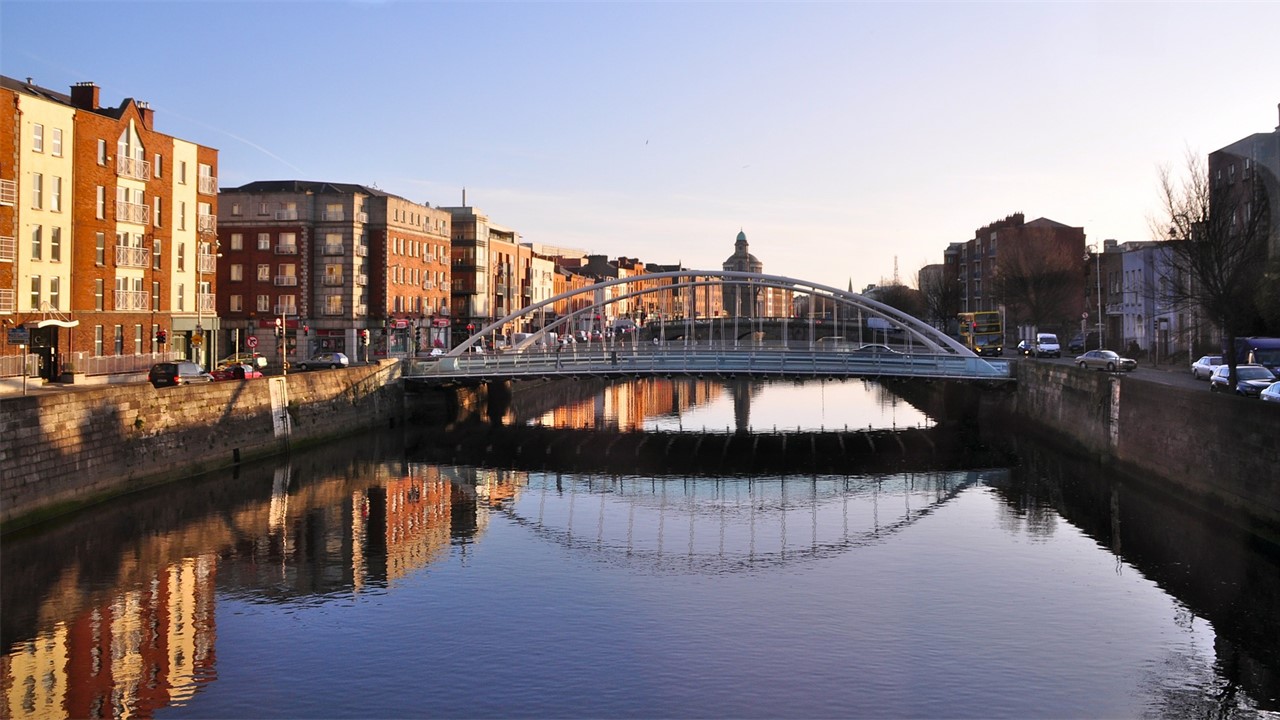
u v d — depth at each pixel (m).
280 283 80.44
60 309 48.62
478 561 29.67
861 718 18.34
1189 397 32.75
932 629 23.06
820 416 71.38
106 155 52.16
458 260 104.44
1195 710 18.64
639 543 32.28
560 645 22.20
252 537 31.56
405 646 22.09
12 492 28.97
